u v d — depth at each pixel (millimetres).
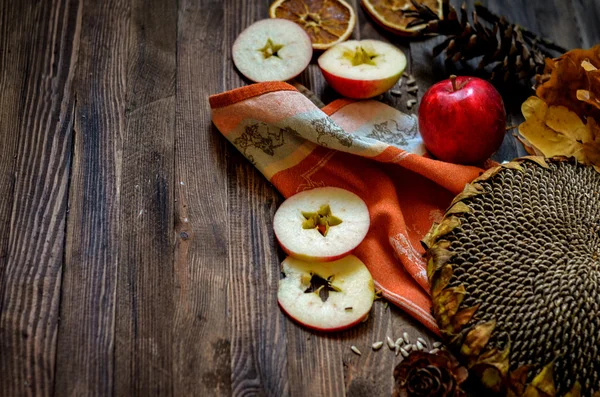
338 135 773
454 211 721
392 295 740
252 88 788
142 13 869
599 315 684
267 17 888
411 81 864
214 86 839
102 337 713
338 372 713
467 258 706
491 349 683
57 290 727
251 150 795
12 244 742
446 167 771
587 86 773
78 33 851
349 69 822
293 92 788
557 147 785
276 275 750
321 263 749
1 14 851
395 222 759
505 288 694
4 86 815
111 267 741
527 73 841
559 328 680
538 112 788
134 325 719
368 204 782
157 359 708
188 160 797
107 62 838
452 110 765
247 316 730
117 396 694
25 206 759
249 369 710
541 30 917
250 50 844
